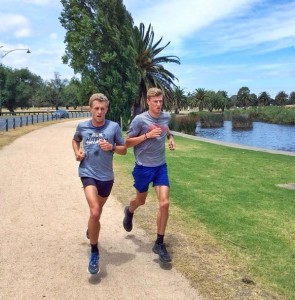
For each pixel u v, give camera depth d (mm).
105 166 4340
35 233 5535
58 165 11664
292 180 10234
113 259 4617
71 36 31594
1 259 4594
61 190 8328
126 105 33500
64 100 104562
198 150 17672
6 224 5934
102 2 31828
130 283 4008
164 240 5230
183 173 10797
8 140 18953
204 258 4633
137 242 5188
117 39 31750
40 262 4520
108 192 4469
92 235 4141
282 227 6008
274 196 8180
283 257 4754
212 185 9148
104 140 4238
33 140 19453
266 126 58156
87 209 6848
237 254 4793
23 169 10844
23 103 89188
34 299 3678
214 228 5824
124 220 5258
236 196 8047
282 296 3762
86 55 31938
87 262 4527
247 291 3838
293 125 61094
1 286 3922
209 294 3766
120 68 32688
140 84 41281
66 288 3900
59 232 5594
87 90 31953
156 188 4570
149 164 4570
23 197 7672
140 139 4387
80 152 4355
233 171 11477
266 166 12875
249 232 5688
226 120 75188
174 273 4227
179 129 44625
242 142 32312
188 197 7793
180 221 6113
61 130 27609
